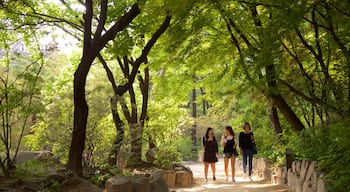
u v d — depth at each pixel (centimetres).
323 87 957
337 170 726
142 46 1318
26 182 731
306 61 1175
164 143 1516
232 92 1123
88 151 1191
